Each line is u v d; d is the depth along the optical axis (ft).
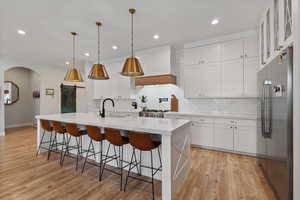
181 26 10.44
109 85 18.62
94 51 15.57
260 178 8.09
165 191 6.25
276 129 6.31
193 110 14.75
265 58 8.58
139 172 8.60
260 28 9.61
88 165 9.82
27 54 16.40
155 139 7.86
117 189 7.22
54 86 22.81
